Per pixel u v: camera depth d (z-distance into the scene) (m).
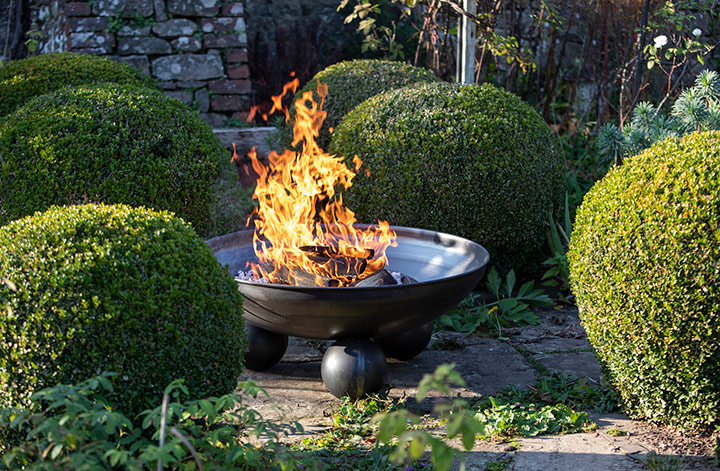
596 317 3.04
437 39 6.89
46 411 2.21
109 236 2.46
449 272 3.62
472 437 1.71
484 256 3.39
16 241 2.42
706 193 2.76
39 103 4.48
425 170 4.57
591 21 7.84
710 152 2.89
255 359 3.64
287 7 8.55
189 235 2.62
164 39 7.40
